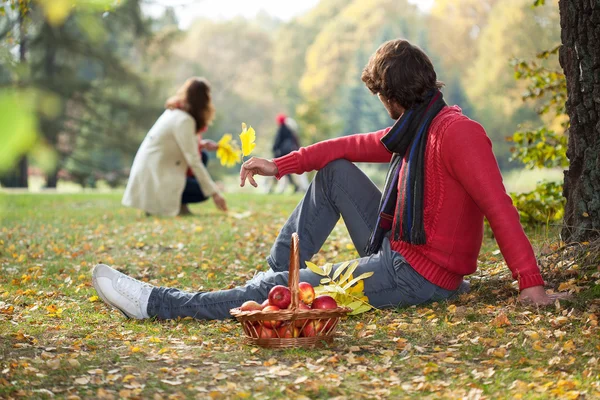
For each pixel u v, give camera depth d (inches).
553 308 165.3
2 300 205.9
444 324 159.8
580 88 202.4
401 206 168.2
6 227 397.1
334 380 123.2
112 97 1534.2
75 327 169.0
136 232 371.2
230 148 422.9
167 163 434.6
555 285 185.6
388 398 115.5
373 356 139.5
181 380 124.0
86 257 293.6
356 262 173.0
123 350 144.6
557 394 113.6
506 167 2151.8
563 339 145.7
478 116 2213.3
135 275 257.4
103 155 1925.4
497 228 163.9
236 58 2952.8
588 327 152.5
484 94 2210.9
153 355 140.9
